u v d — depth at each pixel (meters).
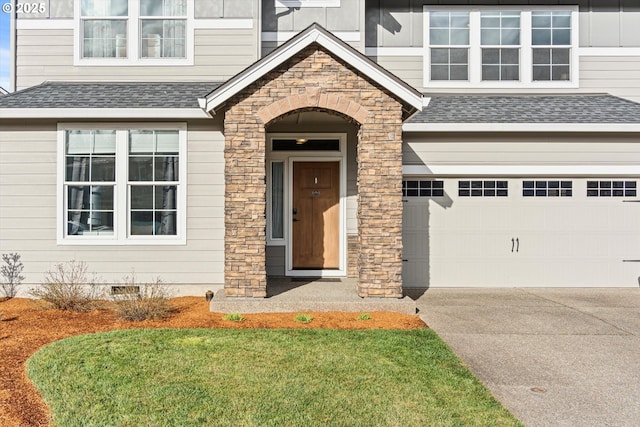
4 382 4.16
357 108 7.09
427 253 9.22
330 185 9.34
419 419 3.57
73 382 4.13
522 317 6.86
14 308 7.15
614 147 9.00
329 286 8.02
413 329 6.09
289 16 10.07
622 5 10.62
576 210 9.20
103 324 6.18
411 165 9.07
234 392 3.98
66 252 8.11
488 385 4.32
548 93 10.56
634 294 8.55
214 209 8.26
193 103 8.14
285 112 7.09
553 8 10.58
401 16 10.60
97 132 8.20
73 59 9.58
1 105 7.81
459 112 9.27
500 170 9.06
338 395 3.96
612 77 10.59
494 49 10.66
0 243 8.05
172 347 5.13
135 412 3.61
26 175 8.09
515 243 9.21
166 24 9.72
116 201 8.17
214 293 8.05
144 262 8.17
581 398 4.07
